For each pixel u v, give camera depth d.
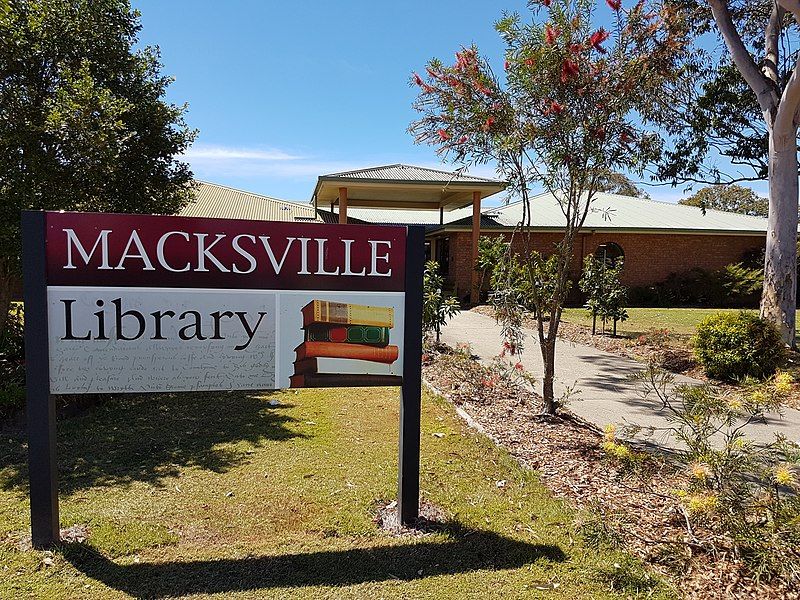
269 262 3.23
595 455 4.54
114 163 6.23
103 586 2.71
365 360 3.37
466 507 3.62
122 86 6.93
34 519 3.03
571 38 4.75
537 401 6.28
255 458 4.49
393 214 24.81
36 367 2.97
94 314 3.03
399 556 3.03
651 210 22.48
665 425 5.57
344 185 16.81
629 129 4.89
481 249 6.96
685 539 3.15
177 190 7.99
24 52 5.71
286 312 3.27
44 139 5.82
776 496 3.05
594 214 21.02
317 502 3.68
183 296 3.13
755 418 3.83
